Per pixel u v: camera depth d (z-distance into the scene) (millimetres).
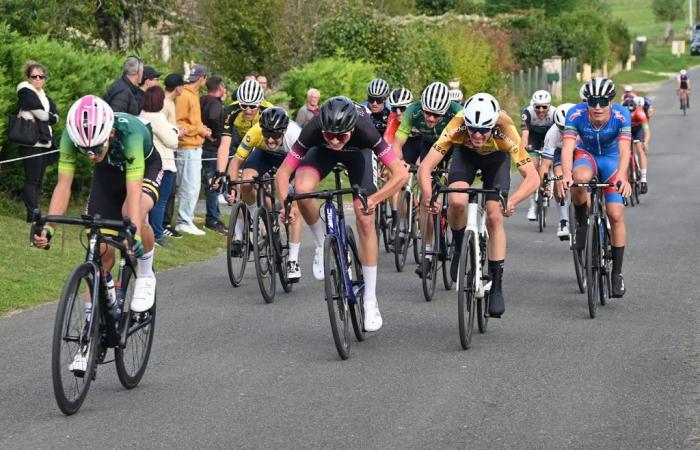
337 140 8352
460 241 9945
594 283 10273
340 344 8281
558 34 60219
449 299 11070
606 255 10508
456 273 10016
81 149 6980
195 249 14438
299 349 8742
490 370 8008
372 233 8898
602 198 10727
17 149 14523
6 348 8695
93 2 20750
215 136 15898
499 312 9258
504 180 9430
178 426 6652
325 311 10375
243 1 25875
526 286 11719
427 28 40656
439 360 8336
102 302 7082
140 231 7508
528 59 54969
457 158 9695
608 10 93312
